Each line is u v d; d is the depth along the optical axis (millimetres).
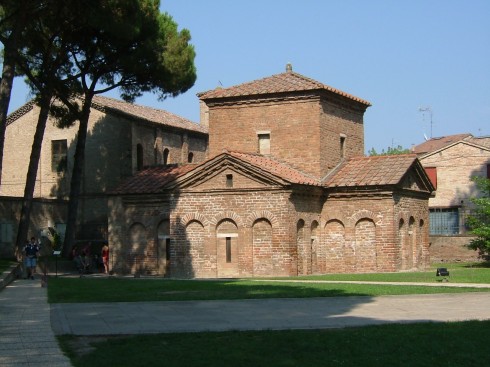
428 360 14852
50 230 54312
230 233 41812
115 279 38250
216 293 27219
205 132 66750
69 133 58750
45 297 27234
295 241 41031
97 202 57219
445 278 34156
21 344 16812
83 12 41125
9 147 60781
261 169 40750
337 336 17078
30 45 45938
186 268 42531
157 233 44906
